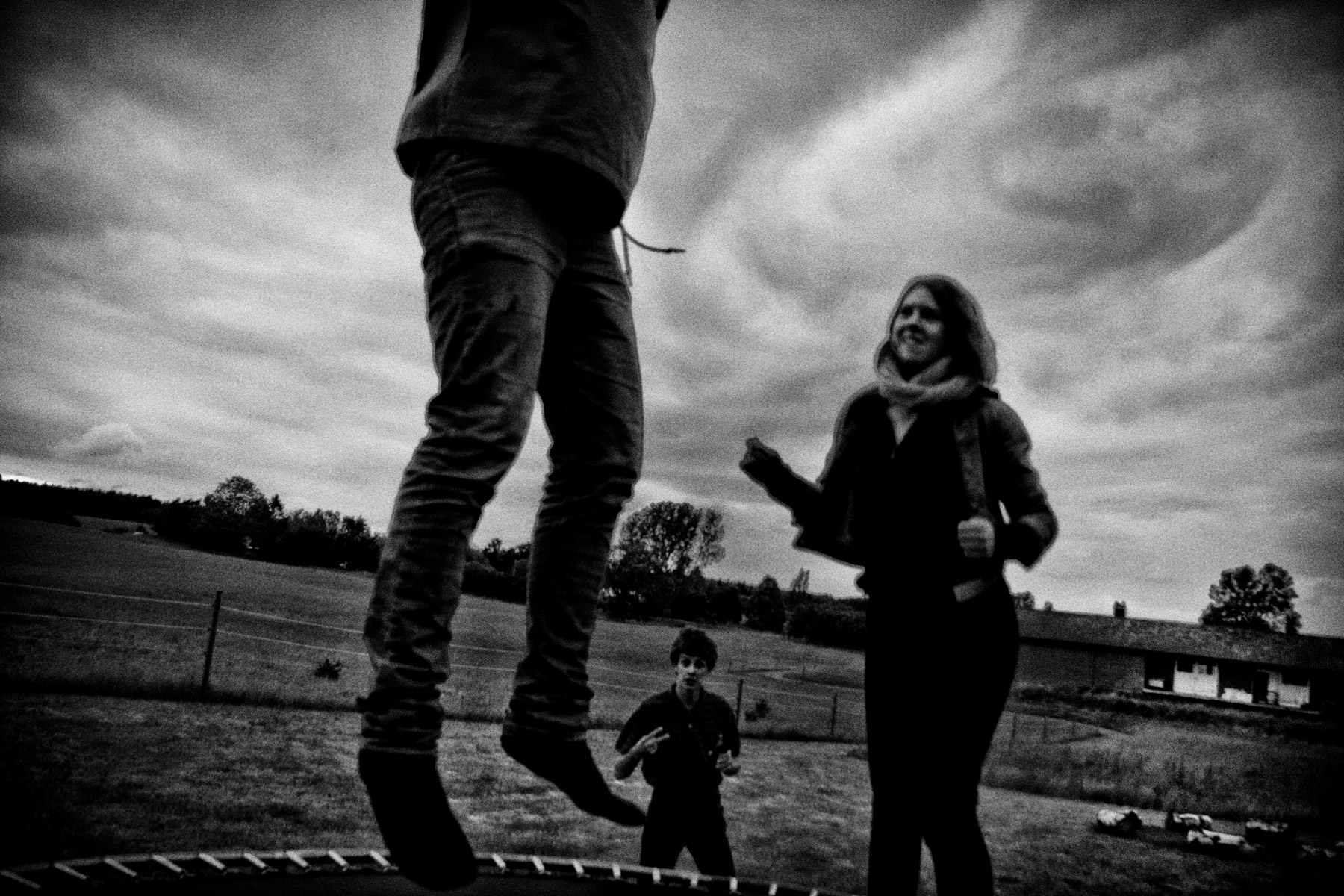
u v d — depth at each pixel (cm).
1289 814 1245
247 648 1591
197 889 118
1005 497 200
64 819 462
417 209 98
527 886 143
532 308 90
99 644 1361
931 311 214
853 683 3309
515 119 91
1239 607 7638
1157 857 796
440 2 108
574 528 109
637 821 114
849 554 211
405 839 77
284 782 628
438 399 89
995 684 182
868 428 217
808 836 698
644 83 106
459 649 2161
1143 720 3556
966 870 172
